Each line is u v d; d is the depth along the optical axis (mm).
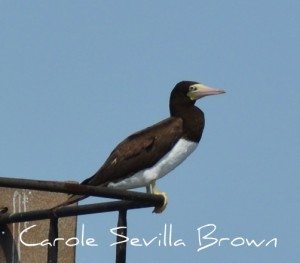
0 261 13664
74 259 13820
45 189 9672
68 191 9859
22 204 13602
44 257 13672
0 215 11195
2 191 13695
